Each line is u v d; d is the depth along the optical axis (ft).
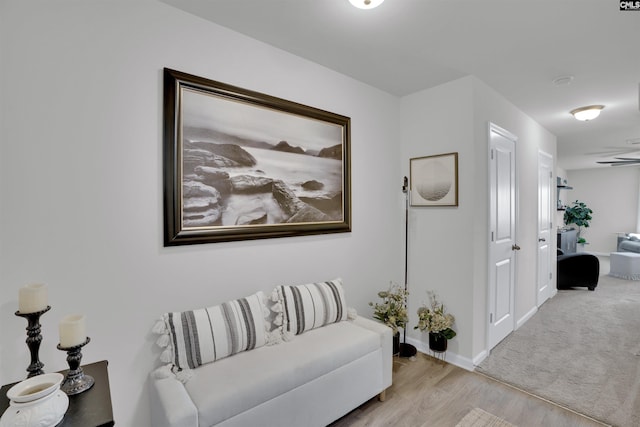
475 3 5.47
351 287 8.77
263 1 5.50
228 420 4.59
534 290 12.61
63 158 4.71
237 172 6.47
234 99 6.43
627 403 6.72
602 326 11.07
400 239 10.18
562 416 6.34
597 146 17.87
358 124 8.89
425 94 9.45
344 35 6.60
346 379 6.07
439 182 9.04
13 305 4.39
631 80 8.70
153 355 5.48
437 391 7.23
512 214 10.50
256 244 6.82
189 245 5.87
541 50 7.11
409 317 9.89
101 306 5.02
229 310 5.91
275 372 5.15
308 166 7.67
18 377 4.43
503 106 9.98
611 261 19.65
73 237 4.80
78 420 3.41
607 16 5.80
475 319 8.41
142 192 5.39
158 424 4.73
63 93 4.71
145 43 5.41
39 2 4.55
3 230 4.33
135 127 5.32
